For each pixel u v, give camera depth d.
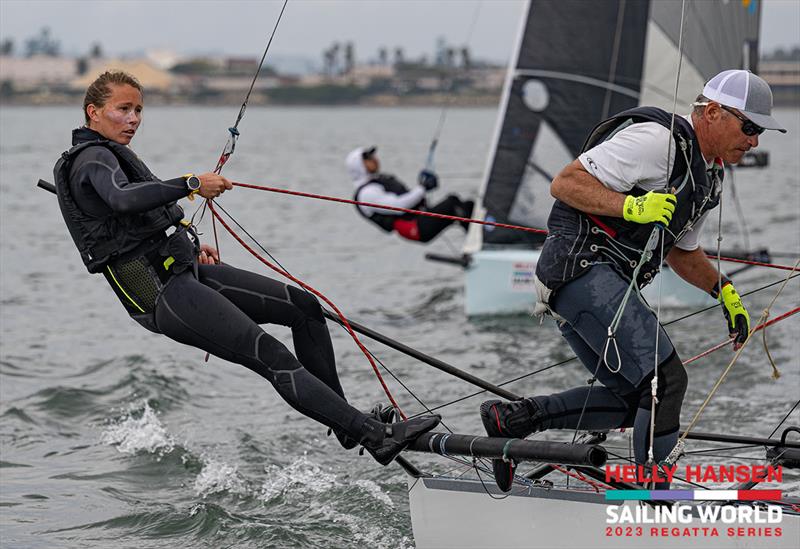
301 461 15.01
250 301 9.40
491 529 9.92
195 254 9.34
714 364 19.39
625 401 9.23
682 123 8.55
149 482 14.51
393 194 27.69
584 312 8.80
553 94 27.22
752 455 14.23
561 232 8.89
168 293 9.02
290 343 22.78
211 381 19.73
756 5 27.98
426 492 10.18
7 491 14.07
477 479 10.23
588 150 8.72
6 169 86.31
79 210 8.98
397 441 8.97
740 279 27.88
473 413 16.97
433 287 30.42
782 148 96.50
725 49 27.30
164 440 16.08
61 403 18.14
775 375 10.04
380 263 36.19
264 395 18.80
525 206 27.28
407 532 12.42
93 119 9.08
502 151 27.30
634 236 8.71
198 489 14.10
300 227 48.09
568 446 8.43
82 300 28.77
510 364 20.34
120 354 21.75
